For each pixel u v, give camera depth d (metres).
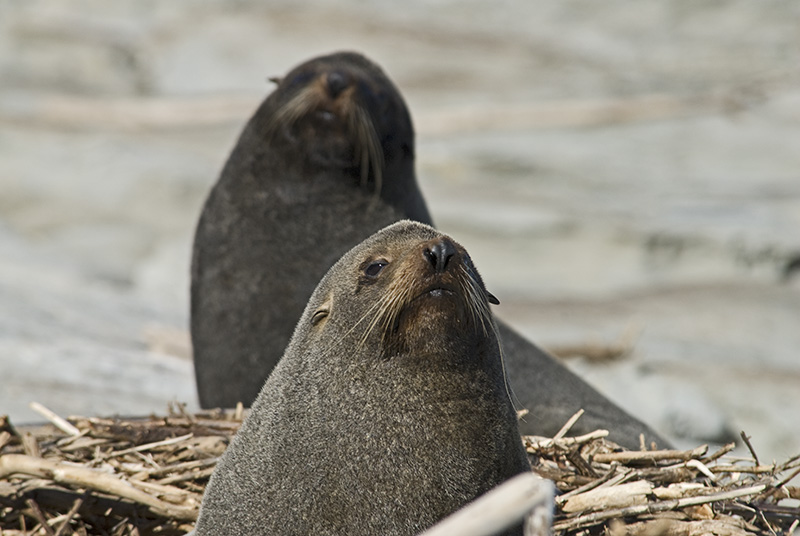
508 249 88.06
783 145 99.00
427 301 19.70
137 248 94.62
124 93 120.06
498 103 106.75
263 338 32.09
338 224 33.38
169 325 63.59
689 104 105.38
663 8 118.75
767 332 72.69
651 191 94.25
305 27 122.06
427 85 111.38
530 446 25.70
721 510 23.41
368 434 20.17
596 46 115.81
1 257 78.62
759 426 56.31
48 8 130.00
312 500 20.20
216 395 33.00
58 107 114.44
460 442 19.98
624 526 21.52
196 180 101.38
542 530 14.77
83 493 24.56
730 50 113.19
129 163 103.44
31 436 25.95
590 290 84.56
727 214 89.31
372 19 122.31
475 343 20.14
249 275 32.62
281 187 33.44
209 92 117.50
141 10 130.88
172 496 24.41
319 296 22.11
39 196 101.81
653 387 53.56
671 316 75.81
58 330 53.31
